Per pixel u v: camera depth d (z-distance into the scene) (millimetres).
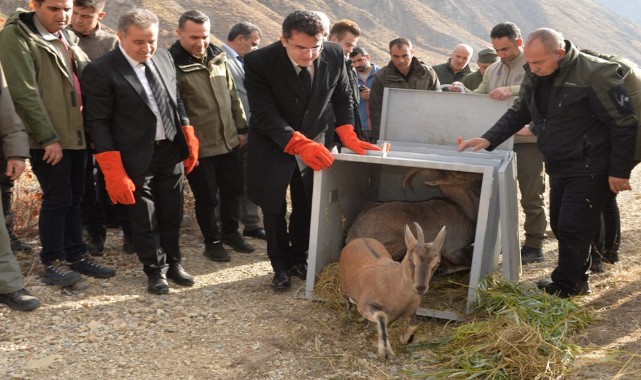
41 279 5691
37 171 5520
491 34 6801
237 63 7363
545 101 5234
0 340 4781
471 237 5820
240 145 6789
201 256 6656
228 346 4809
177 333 4992
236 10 57844
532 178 6559
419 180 6746
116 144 5391
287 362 4594
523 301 4969
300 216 6020
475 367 4305
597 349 4621
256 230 7297
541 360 4332
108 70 5262
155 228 5664
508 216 5250
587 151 5078
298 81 5406
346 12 79375
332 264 5797
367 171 6508
